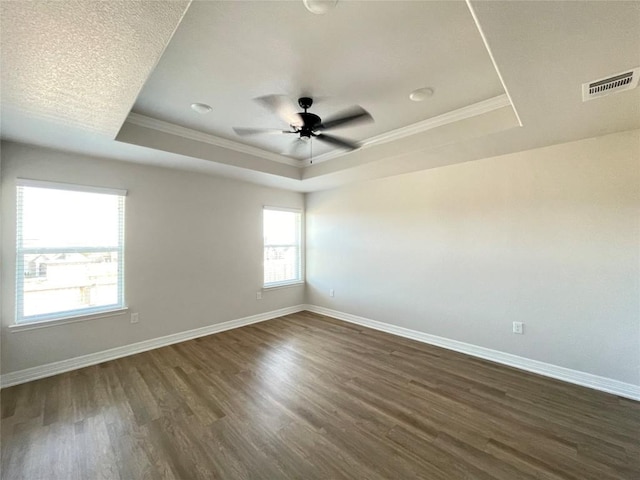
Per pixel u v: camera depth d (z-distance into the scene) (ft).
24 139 8.62
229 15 5.19
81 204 10.23
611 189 8.30
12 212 8.87
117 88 5.87
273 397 7.96
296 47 6.11
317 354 11.03
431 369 9.72
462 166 11.34
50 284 9.61
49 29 4.17
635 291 7.97
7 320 8.74
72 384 8.71
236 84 7.54
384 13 5.18
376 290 14.30
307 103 8.29
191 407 7.48
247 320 15.10
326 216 16.80
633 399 7.84
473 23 5.43
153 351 11.37
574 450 5.94
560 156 9.15
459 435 6.40
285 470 5.43
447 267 11.76
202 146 10.93
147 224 11.67
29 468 5.48
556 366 9.16
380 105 8.62
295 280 17.62
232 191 14.47
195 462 5.63
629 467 5.49
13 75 5.35
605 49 4.55
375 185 14.33
